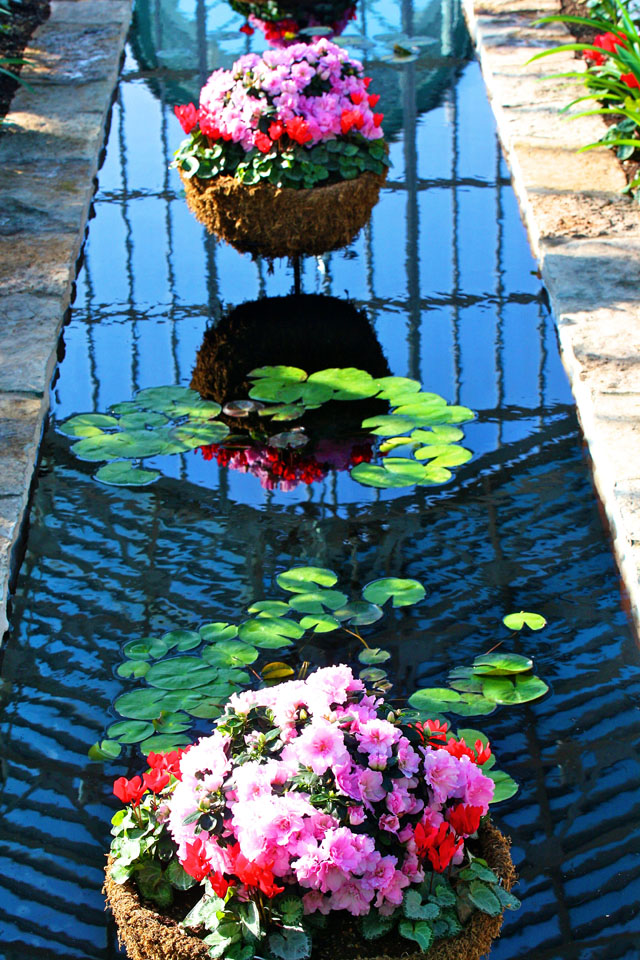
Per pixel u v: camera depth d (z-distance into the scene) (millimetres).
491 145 5855
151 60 6977
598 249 4480
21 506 3178
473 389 3908
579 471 3443
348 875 1643
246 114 4215
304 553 3090
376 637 2773
